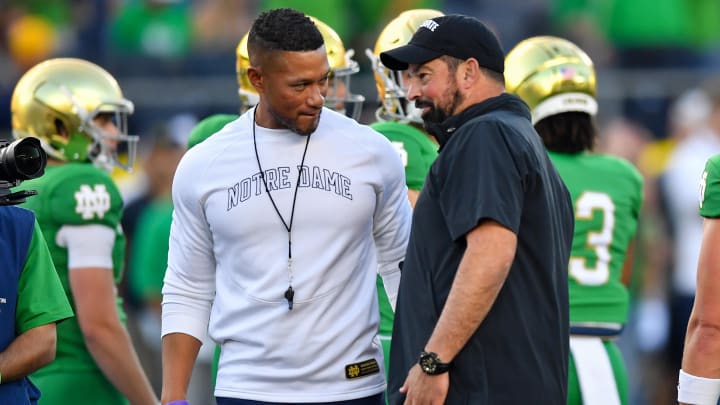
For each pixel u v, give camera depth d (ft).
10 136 129.18
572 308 69.72
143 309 107.76
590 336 69.87
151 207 109.91
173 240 57.88
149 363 104.88
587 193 70.59
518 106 54.44
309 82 54.03
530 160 52.65
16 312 54.29
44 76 70.33
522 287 53.16
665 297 111.86
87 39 136.46
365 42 127.44
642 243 112.06
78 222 66.74
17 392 54.24
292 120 54.60
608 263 70.59
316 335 55.26
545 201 53.21
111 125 71.77
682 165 113.50
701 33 132.77
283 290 55.16
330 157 55.83
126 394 67.77
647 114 124.47
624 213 71.41
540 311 53.42
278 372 55.36
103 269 67.31
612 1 132.77
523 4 140.87
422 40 54.60
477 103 54.44
